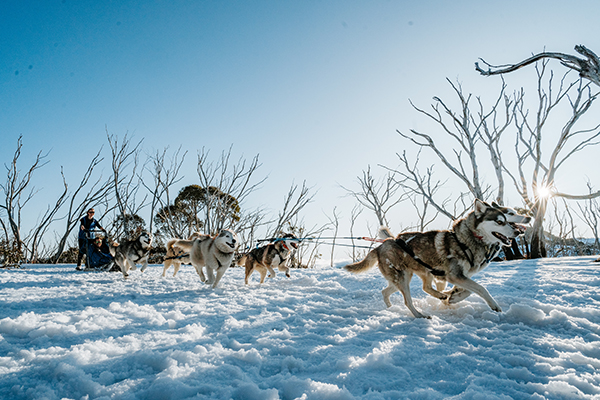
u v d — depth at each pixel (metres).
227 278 9.74
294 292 6.76
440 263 4.72
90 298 6.09
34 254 19.67
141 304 5.63
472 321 4.14
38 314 4.53
